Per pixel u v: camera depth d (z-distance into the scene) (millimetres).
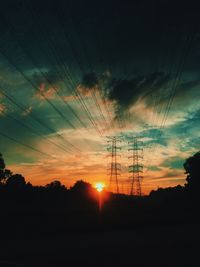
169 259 25797
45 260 27953
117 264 24906
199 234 43531
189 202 84625
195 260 24891
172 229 54625
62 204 75375
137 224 66500
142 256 27922
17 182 89312
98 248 34875
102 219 62656
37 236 51531
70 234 54938
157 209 74750
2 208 62281
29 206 67562
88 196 80812
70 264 25797
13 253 32812
